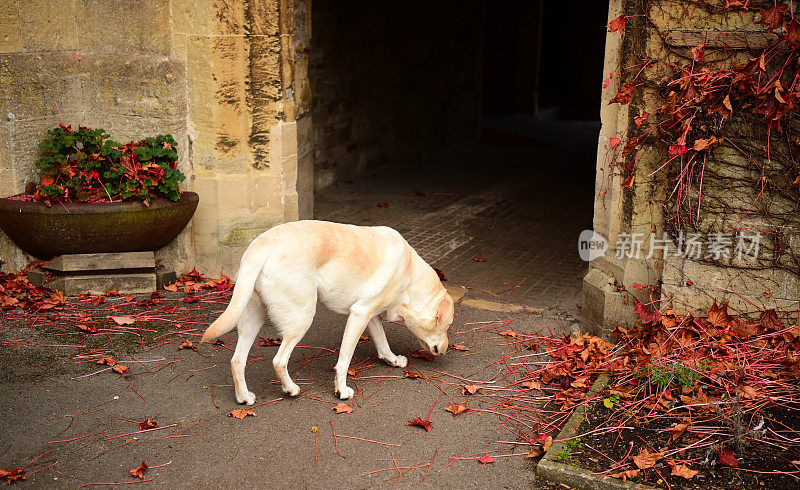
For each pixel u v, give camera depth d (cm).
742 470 353
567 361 473
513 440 394
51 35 599
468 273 680
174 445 382
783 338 458
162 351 493
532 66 1683
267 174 617
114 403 423
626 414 407
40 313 545
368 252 420
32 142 593
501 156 1306
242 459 370
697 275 476
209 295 593
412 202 958
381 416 416
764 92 430
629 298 498
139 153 571
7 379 446
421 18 1221
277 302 399
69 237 561
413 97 1232
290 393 430
